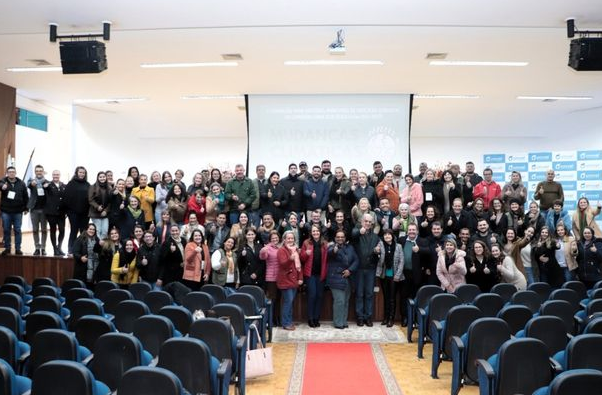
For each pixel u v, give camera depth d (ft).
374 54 32.27
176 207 32.65
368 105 42.83
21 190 33.99
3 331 14.08
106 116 54.08
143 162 59.72
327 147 42.73
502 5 24.17
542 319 16.06
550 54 32.07
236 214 32.58
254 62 34.06
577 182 43.73
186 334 18.39
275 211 33.06
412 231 29.45
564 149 55.31
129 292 22.67
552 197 35.24
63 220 34.50
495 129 57.21
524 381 13.42
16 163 44.65
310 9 24.84
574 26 26.08
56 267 33.53
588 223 33.12
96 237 30.19
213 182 34.50
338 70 35.96
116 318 19.26
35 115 49.44
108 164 54.49
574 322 19.65
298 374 21.33
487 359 16.34
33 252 35.96
